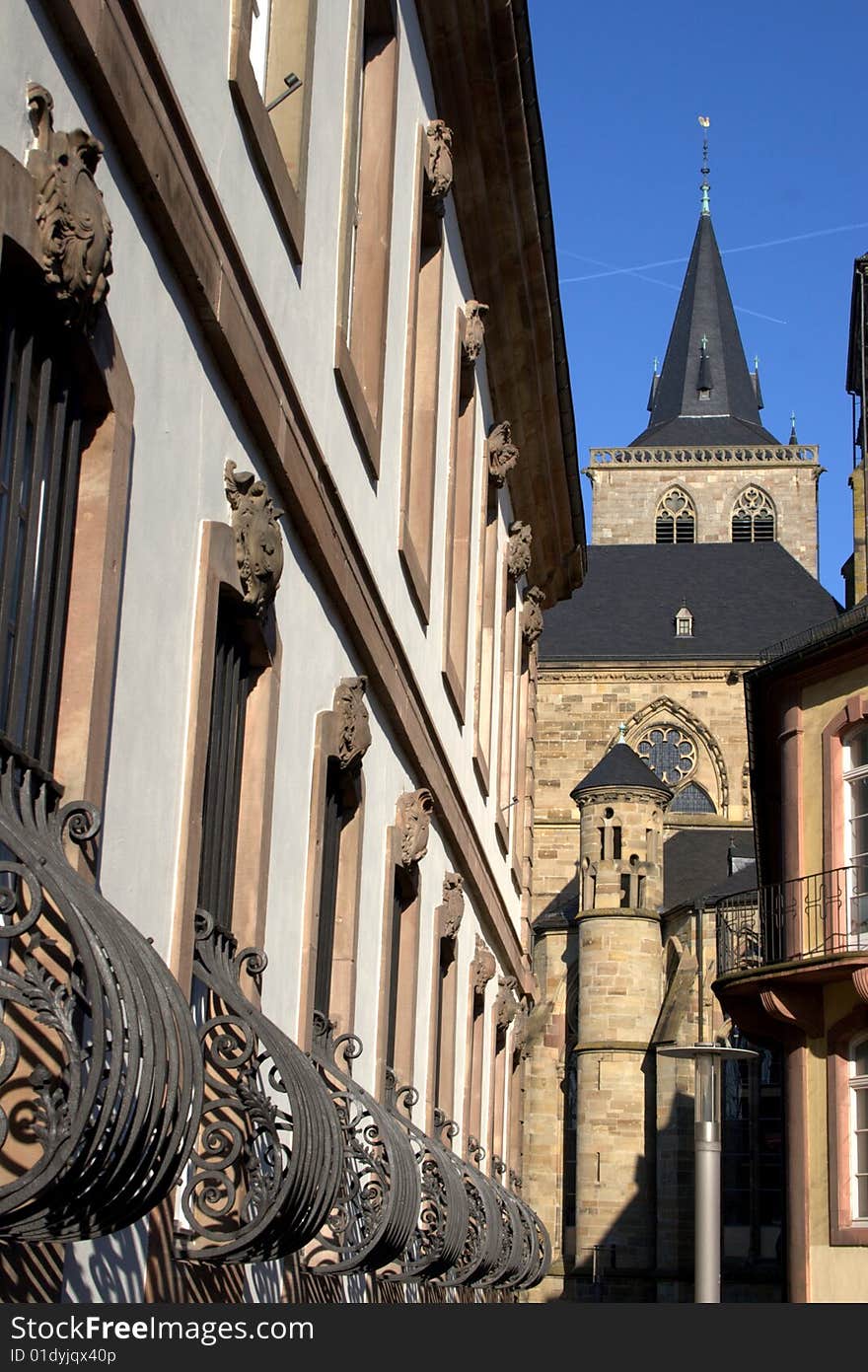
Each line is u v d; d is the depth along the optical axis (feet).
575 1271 212.43
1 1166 21.88
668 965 221.66
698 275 372.79
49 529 24.47
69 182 22.59
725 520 336.90
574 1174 223.10
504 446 81.97
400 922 57.31
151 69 27.07
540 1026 228.02
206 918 30.58
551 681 271.49
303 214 37.78
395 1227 37.37
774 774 109.91
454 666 67.77
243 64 32.53
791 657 103.76
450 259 66.39
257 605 33.78
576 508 102.73
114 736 26.63
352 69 43.70
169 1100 21.34
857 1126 94.73
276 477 36.52
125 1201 21.01
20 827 21.12
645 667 269.44
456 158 65.51
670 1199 206.80
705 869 242.78
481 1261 53.36
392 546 51.85
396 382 52.44
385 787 51.49
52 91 23.43
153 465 28.35
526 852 103.40
